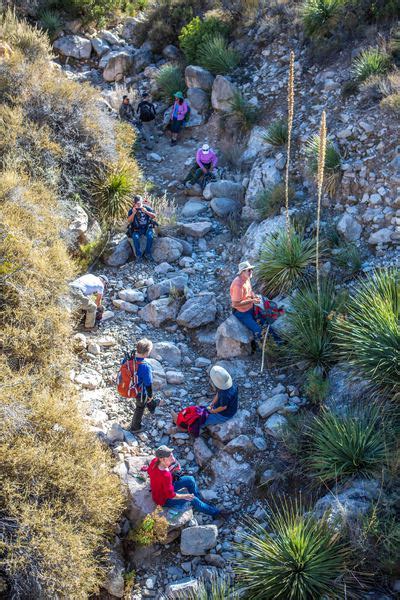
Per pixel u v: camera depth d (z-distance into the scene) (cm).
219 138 1354
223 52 1442
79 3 1720
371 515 583
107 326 893
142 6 1906
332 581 548
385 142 974
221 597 556
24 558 547
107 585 589
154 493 630
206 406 761
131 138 1324
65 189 1097
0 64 1216
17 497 586
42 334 774
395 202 901
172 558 625
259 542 587
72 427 656
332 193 977
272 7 1481
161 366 816
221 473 695
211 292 930
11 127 1091
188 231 1091
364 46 1223
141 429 737
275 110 1271
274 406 743
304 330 787
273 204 1026
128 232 1017
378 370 690
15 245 843
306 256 877
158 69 1586
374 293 756
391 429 657
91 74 1642
